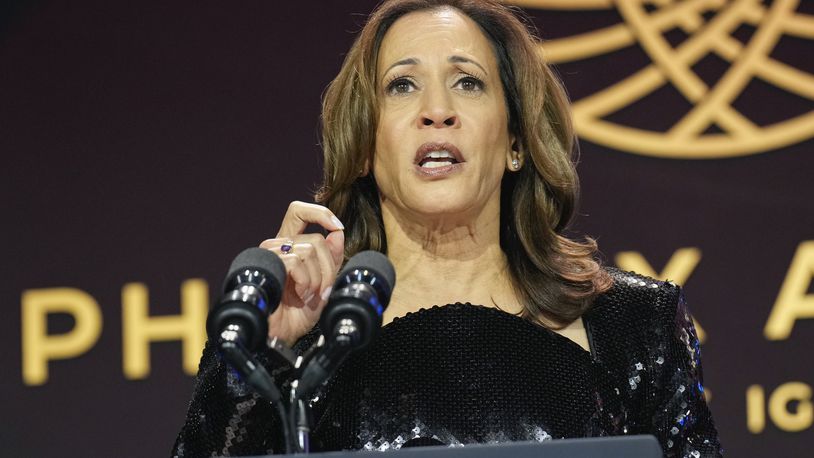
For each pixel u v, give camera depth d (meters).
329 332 4.81
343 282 5.01
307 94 12.96
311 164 12.89
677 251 12.79
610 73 13.02
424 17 6.80
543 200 6.96
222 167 12.85
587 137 12.91
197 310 12.66
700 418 6.68
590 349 6.63
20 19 12.90
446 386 6.29
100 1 12.98
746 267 12.78
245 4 13.03
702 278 12.77
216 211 12.79
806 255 12.78
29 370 12.52
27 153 12.77
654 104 12.98
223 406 6.38
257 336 4.85
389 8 6.91
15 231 12.68
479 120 6.54
